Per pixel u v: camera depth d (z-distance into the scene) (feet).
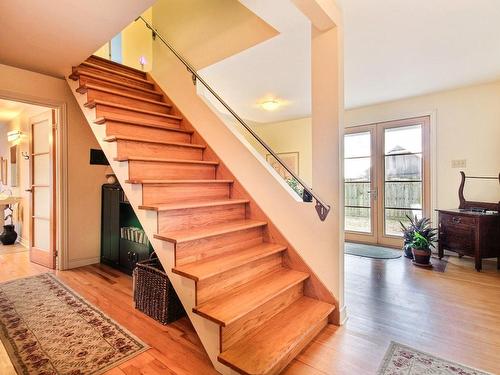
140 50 16.06
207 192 9.06
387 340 6.56
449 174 13.75
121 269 11.59
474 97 13.05
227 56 10.29
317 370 5.54
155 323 7.36
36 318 7.54
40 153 12.78
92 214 12.60
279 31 8.56
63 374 5.39
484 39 8.84
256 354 5.33
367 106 16.44
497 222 11.67
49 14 6.93
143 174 8.03
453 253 13.82
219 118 10.36
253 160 9.25
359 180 17.12
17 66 10.17
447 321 7.42
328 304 7.39
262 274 7.66
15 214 17.79
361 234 17.04
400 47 9.39
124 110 9.76
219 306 5.85
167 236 6.53
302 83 12.87
